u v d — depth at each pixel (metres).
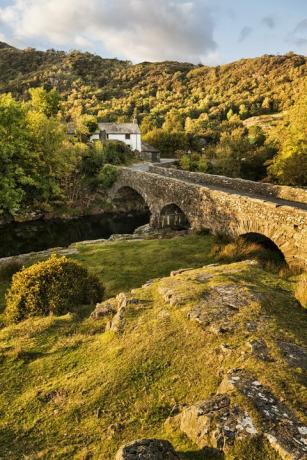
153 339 8.50
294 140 38.03
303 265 15.73
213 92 173.62
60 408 7.14
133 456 4.89
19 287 12.68
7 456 6.16
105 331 9.92
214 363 7.27
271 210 17.84
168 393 6.95
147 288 11.69
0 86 174.88
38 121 41.19
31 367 8.73
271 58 182.12
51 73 194.88
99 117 131.12
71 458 5.91
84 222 44.28
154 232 30.94
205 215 24.72
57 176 46.88
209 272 12.57
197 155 75.44
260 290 10.57
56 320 11.07
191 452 5.26
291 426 5.30
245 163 59.25
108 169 50.41
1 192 31.31
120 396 7.13
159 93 184.25
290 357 7.10
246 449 5.00
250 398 5.84
